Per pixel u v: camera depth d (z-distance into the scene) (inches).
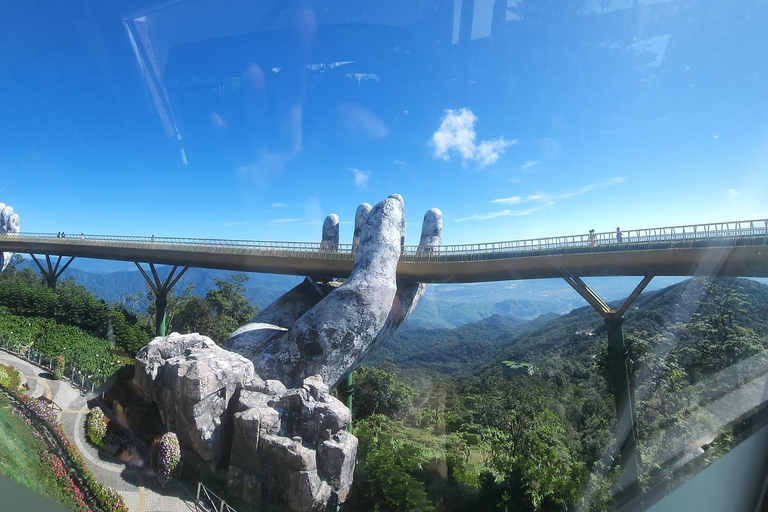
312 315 609.6
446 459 409.1
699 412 288.2
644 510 313.3
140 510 282.0
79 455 290.4
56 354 489.4
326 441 397.1
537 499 361.4
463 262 710.5
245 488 363.3
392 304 667.4
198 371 393.7
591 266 587.5
